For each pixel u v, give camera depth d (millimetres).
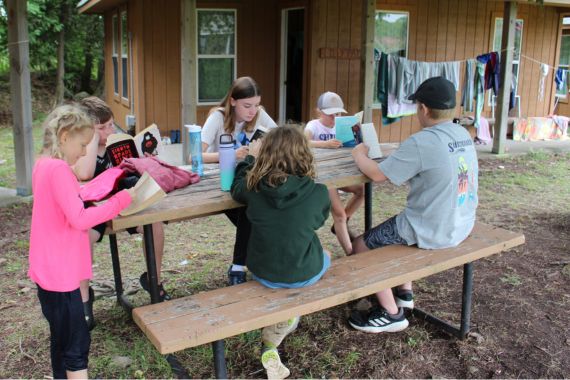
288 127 2609
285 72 9750
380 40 9406
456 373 2941
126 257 4492
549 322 3467
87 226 2266
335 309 3578
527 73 11242
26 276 4086
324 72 9000
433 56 9914
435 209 3078
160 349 2191
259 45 9695
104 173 2676
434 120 3068
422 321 3455
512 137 11125
